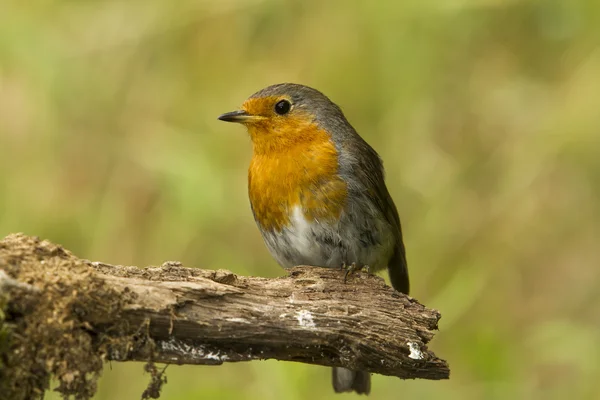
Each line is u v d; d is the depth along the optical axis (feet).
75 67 37.52
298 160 26.71
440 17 38.50
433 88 38.78
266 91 27.76
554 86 39.47
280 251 27.55
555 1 39.06
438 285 36.58
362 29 38.40
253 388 31.71
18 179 36.35
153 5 38.19
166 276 19.72
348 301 21.30
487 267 36.88
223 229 35.83
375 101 38.32
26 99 37.04
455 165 37.96
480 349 34.71
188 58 38.14
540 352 35.68
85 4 38.70
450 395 33.78
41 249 18.56
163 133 37.01
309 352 20.75
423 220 36.96
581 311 37.45
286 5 38.42
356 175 26.76
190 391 31.94
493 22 39.60
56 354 17.97
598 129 38.29
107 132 37.09
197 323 19.43
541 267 38.09
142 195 35.81
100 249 35.40
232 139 37.35
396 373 21.54
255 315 20.10
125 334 18.76
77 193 36.14
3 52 37.45
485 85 39.22
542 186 38.73
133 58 37.88
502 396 33.99
